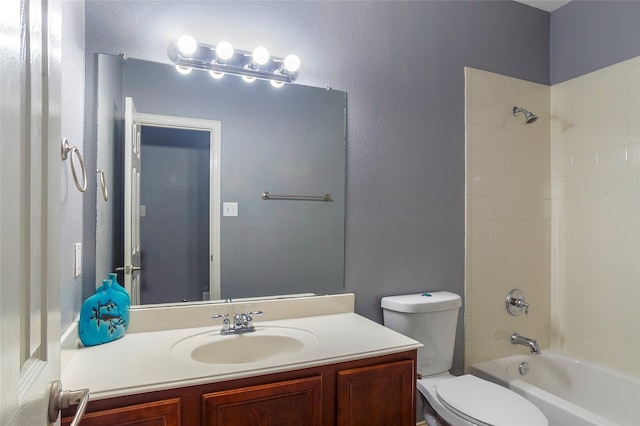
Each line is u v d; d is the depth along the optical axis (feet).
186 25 5.13
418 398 6.36
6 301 1.42
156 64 5.00
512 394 5.18
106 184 4.76
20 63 1.62
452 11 7.05
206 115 5.29
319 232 5.91
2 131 1.39
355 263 6.14
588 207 7.37
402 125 6.54
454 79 7.03
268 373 3.67
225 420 3.46
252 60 5.35
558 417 5.48
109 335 4.28
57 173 2.24
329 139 5.99
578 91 7.57
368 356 4.14
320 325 5.18
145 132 4.98
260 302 5.43
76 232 4.20
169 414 3.28
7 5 1.42
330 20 6.01
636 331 6.56
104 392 3.11
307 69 5.84
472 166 7.16
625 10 6.79
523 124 7.76
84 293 4.59
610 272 6.97
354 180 6.16
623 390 6.51
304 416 3.79
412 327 5.90
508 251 7.52
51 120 2.10
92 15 4.69
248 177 5.52
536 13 7.97
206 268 5.28
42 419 1.91
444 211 6.88
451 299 6.17
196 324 5.07
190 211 5.21
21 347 1.68
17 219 1.56
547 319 7.97
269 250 5.62
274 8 5.63
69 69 3.89
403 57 6.57
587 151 7.39
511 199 7.57
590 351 7.25
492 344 7.29
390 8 6.48
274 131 5.66
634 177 6.63
